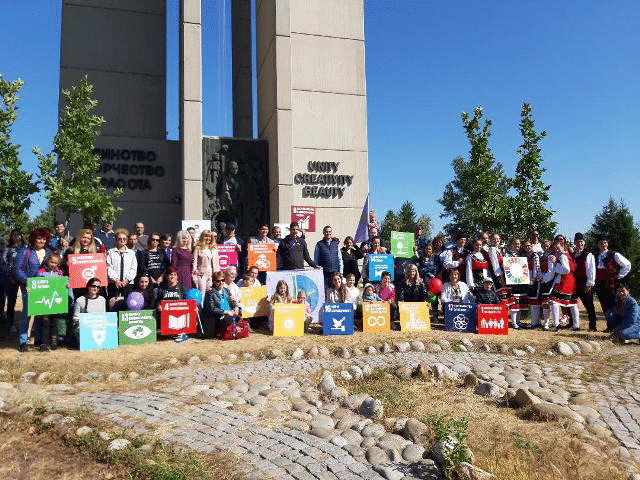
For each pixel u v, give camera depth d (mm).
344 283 13156
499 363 9609
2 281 11664
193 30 20250
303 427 6203
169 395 7406
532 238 14047
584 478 5086
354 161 22219
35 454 5602
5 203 13992
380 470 5000
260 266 13484
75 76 21625
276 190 20672
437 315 13938
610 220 31422
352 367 8914
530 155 19469
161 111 22375
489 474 4758
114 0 22250
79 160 16125
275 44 20922
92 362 9195
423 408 7020
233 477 4930
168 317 11133
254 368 9117
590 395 7680
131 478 4992
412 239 14953
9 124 14133
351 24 22703
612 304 12992
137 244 13148
